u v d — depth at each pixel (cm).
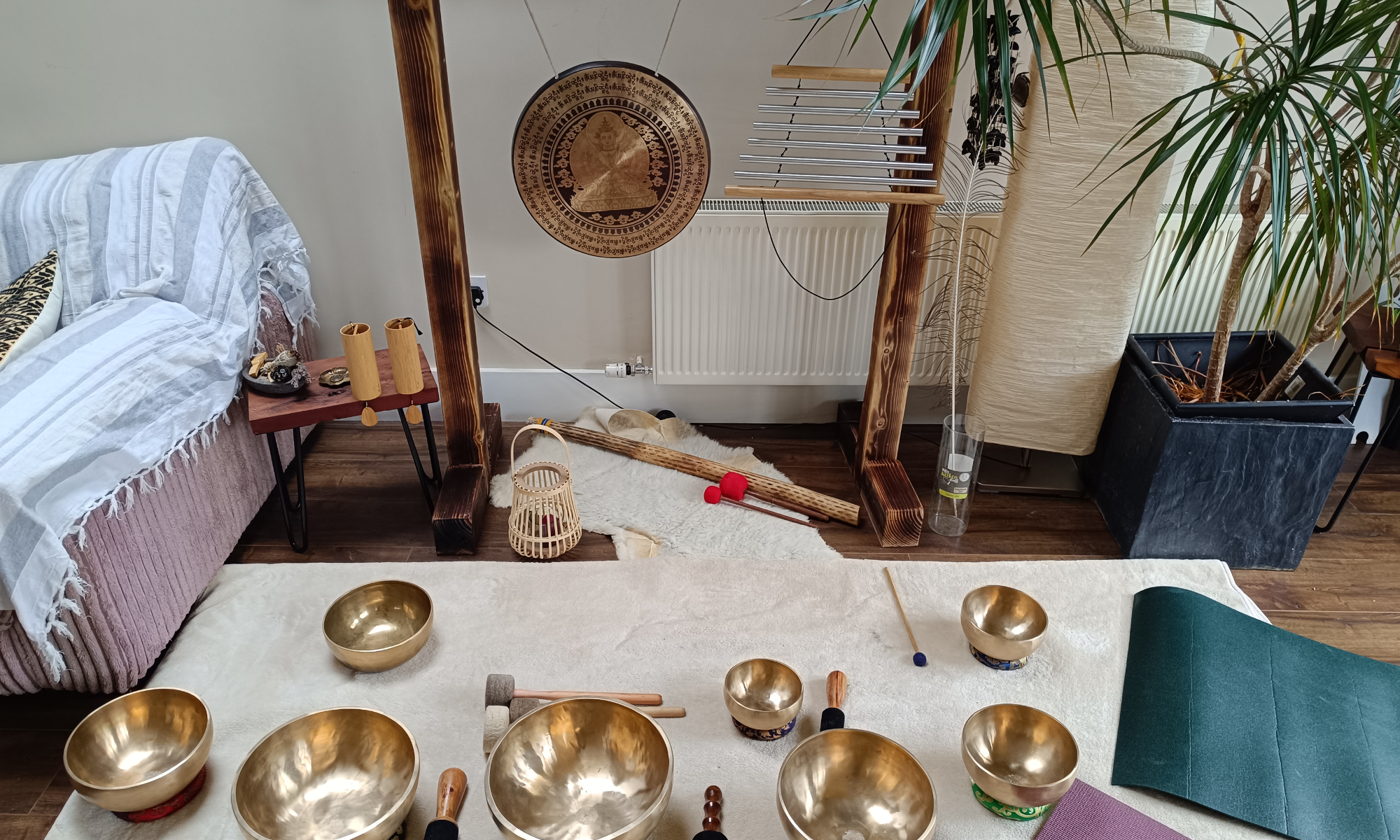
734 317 255
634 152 203
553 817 148
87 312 195
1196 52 185
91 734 155
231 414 214
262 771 149
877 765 151
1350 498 250
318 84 233
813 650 190
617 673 183
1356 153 176
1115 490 234
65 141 239
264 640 191
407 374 211
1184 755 164
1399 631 205
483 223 254
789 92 188
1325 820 154
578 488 248
